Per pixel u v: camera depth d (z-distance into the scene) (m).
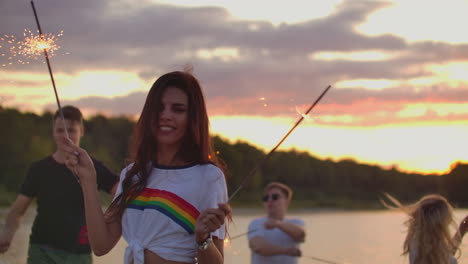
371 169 53.59
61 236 4.43
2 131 29.56
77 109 4.65
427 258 4.51
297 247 6.03
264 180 47.53
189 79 2.61
